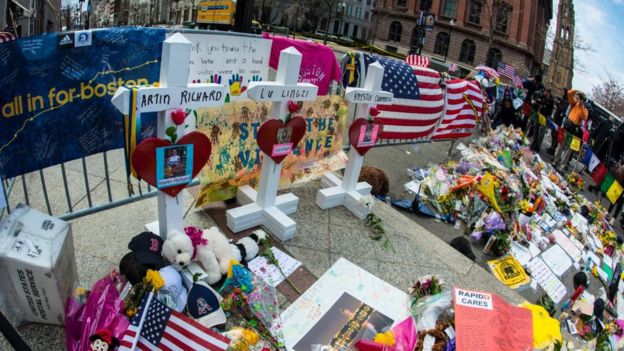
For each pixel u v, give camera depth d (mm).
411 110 6152
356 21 64688
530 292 4676
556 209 7340
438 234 5199
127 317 2104
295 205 3947
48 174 3887
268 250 3217
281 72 3205
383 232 3996
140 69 3332
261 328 2547
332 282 3129
